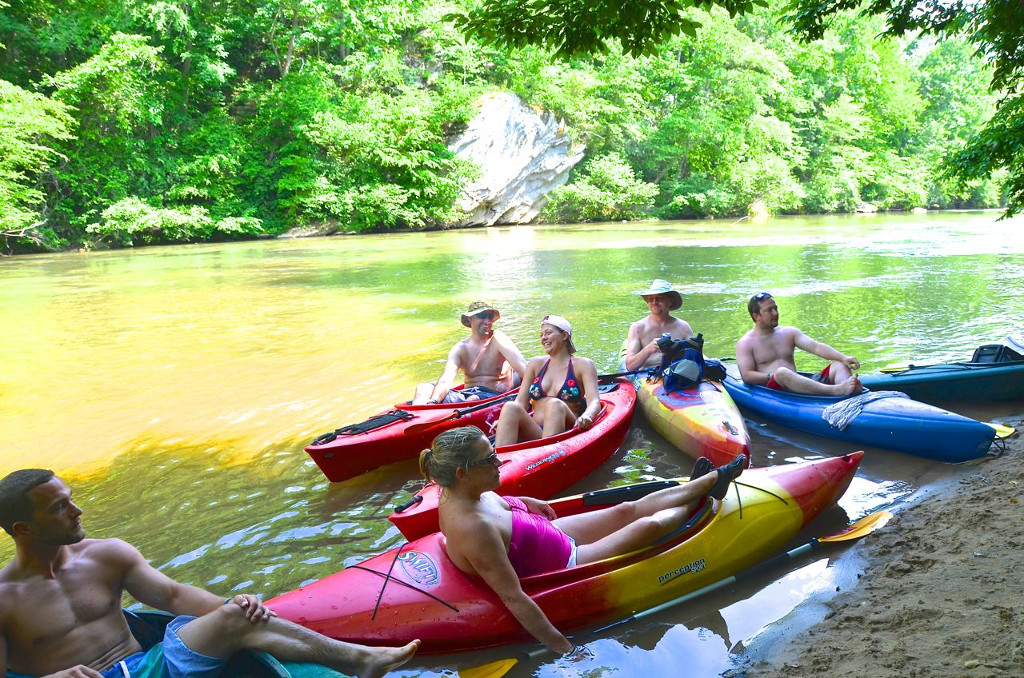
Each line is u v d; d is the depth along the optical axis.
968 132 52.03
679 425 5.38
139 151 27.84
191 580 3.81
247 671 2.62
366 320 11.05
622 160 38.38
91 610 2.54
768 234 26.58
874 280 13.65
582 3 4.41
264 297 13.54
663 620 3.31
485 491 3.08
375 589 3.14
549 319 5.35
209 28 30.08
